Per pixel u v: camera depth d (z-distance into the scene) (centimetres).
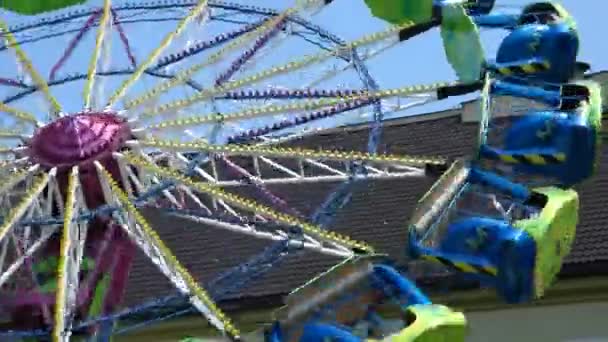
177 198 1453
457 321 1088
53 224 1248
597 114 1288
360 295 1168
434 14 1441
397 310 1249
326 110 1362
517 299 1138
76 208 1279
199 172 1357
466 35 1406
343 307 1163
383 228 1878
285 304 1184
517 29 1434
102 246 1279
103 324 1269
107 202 1295
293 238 1250
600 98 1321
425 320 1080
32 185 1330
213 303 1174
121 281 1291
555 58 1395
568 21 1413
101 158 1313
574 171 1275
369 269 1173
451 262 1163
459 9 1422
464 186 1252
